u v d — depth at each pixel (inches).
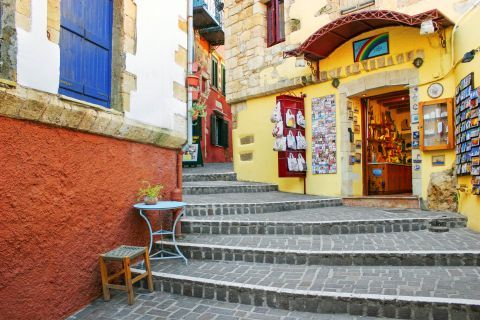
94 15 172.6
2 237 118.5
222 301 155.9
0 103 115.0
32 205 129.6
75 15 160.6
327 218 248.1
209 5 591.2
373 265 179.6
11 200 121.7
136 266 184.4
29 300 127.8
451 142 268.8
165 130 213.8
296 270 174.6
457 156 258.7
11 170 121.8
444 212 269.0
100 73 175.8
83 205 153.6
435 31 277.4
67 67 155.5
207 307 149.8
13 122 122.7
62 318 141.0
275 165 397.4
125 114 179.6
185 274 170.6
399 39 304.3
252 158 422.9
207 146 670.5
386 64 309.0
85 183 155.0
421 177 289.1
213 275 168.9
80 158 152.3
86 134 156.0
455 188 268.2
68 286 144.7
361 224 233.0
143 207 179.8
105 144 168.1
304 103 371.6
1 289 118.0
